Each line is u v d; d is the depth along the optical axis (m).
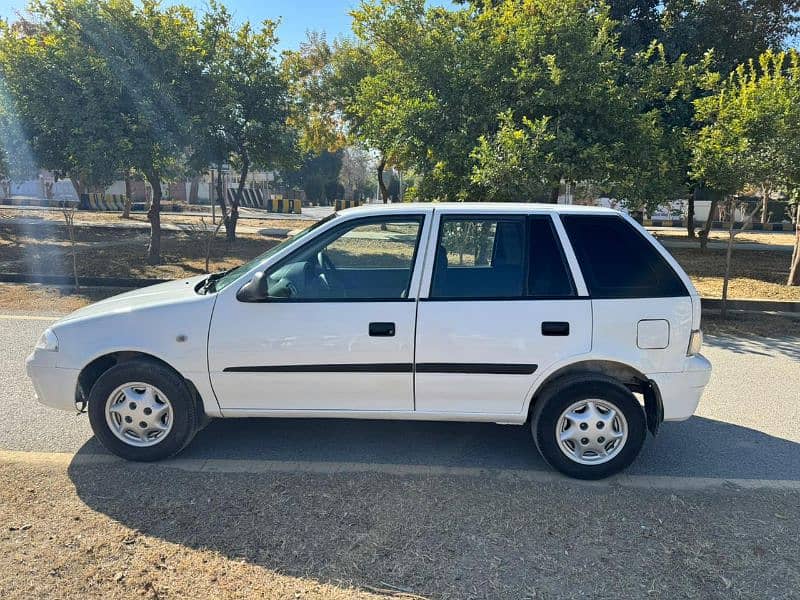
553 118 9.88
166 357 3.87
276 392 3.92
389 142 11.11
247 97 14.91
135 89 11.52
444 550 3.04
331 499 3.52
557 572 2.88
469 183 9.88
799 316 9.16
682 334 3.83
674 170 11.43
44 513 3.29
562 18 9.66
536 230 3.94
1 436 4.38
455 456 4.21
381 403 3.92
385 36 11.31
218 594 2.66
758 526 3.33
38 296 9.52
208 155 13.95
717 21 17.25
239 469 3.91
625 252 3.91
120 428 3.94
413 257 3.91
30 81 11.65
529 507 3.49
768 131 9.52
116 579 2.74
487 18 10.49
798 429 4.85
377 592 2.71
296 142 17.02
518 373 3.81
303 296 3.94
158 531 3.14
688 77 10.72
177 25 12.11
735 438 4.65
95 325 3.93
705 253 17.44
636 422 3.81
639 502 3.58
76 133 11.57
